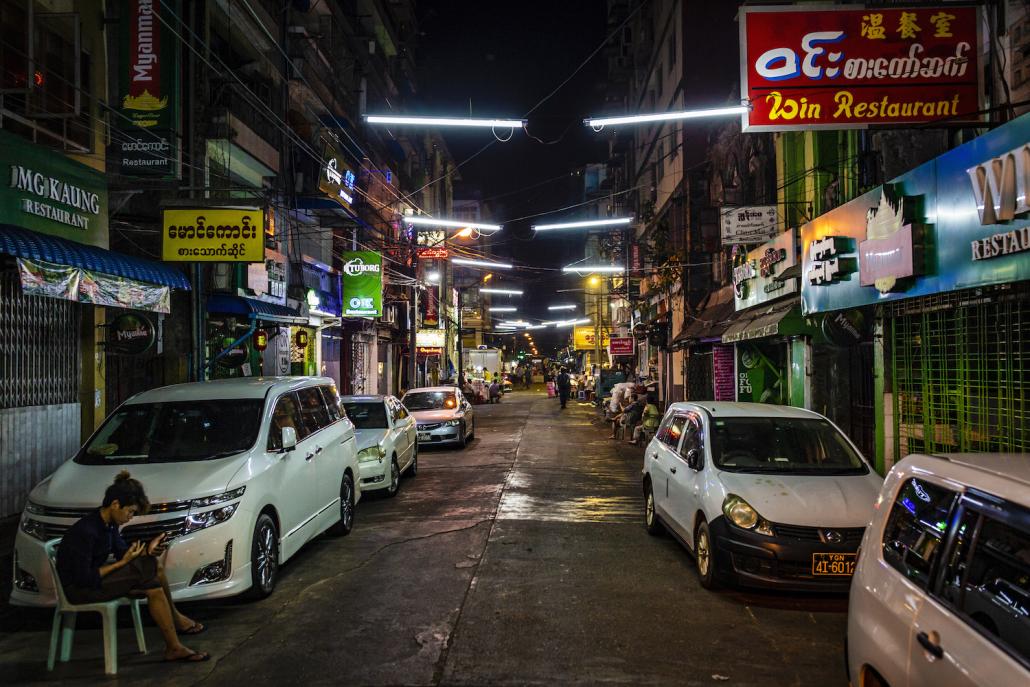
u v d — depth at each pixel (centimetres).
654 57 3119
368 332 2883
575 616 575
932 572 295
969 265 767
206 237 1126
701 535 667
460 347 4112
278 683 454
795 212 1437
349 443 910
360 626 555
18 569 575
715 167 2098
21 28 931
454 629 545
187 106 1220
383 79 3091
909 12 865
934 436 853
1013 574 250
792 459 719
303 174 1902
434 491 1198
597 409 3434
